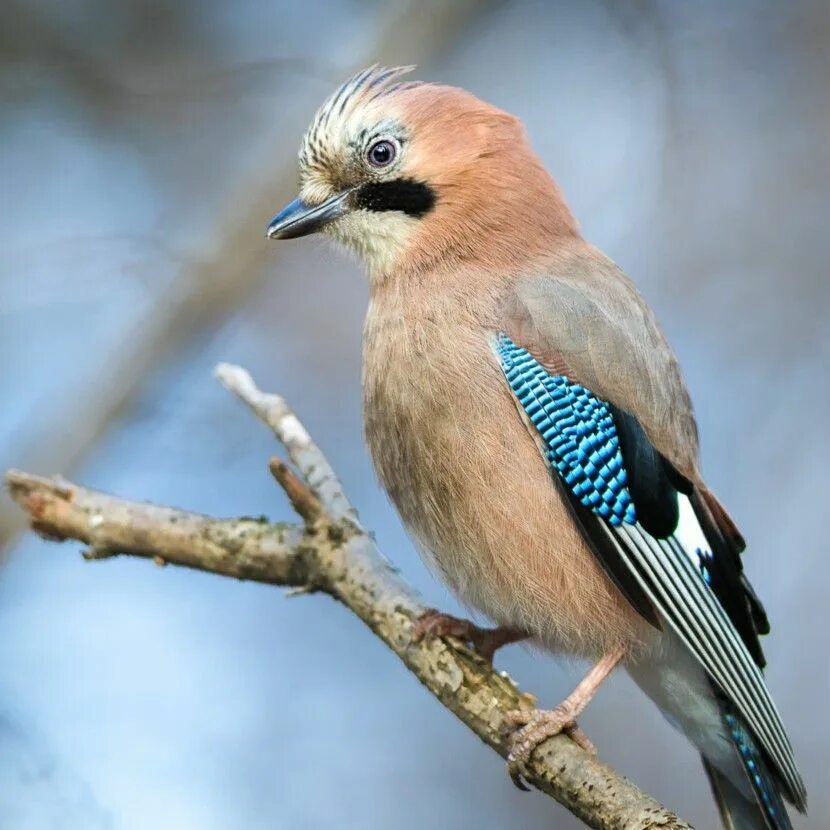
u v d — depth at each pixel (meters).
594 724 12.82
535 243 9.84
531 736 8.22
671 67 15.38
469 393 9.11
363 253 9.92
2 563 12.33
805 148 14.99
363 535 9.27
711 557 9.36
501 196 9.82
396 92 9.98
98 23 15.64
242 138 15.59
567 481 9.08
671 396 9.55
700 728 9.38
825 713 12.72
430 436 9.14
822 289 14.46
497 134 9.96
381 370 9.41
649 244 14.84
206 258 13.97
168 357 13.90
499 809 12.91
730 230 14.80
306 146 10.08
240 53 15.85
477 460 9.05
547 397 9.13
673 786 12.60
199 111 15.62
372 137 9.82
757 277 14.61
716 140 15.10
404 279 9.66
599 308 9.52
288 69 14.86
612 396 9.30
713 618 9.16
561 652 9.50
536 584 9.11
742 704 8.97
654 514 9.21
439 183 9.77
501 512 9.05
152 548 9.43
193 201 15.44
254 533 9.34
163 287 14.30
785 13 15.36
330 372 14.62
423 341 9.29
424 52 14.88
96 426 13.59
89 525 9.47
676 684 9.34
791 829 8.98
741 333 14.39
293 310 14.70
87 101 15.60
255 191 14.07
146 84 15.55
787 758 8.95
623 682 12.89
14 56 15.51
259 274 14.38
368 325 9.70
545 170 10.16
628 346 9.45
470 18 15.34
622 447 9.24
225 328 14.38
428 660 8.70
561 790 8.09
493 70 15.85
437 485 9.16
